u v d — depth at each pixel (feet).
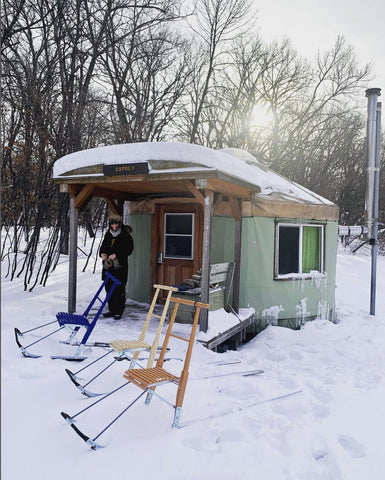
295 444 8.98
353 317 28.53
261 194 23.09
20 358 13.38
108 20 55.98
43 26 45.03
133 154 16.57
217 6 68.28
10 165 28.91
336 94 80.23
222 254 22.72
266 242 22.72
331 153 83.97
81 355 14.30
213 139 75.10
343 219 89.10
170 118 66.49
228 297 20.42
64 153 31.86
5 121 29.30
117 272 19.81
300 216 23.94
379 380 14.93
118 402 10.61
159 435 9.05
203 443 8.89
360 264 58.39
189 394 11.57
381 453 9.30
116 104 57.11
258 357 17.62
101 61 58.08
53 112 32.89
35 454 8.06
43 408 10.12
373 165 29.48
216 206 22.29
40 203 29.04
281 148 77.82
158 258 24.67
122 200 24.20
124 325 18.70
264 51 75.92
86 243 56.49
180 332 17.30
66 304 22.68
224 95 74.74
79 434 8.41
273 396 12.07
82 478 7.38
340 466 8.46
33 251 28.30
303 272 25.00
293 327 24.11
